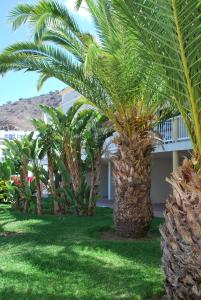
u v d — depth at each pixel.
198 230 4.68
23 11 9.39
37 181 17.61
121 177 10.97
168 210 5.05
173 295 5.08
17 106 144.62
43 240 10.59
